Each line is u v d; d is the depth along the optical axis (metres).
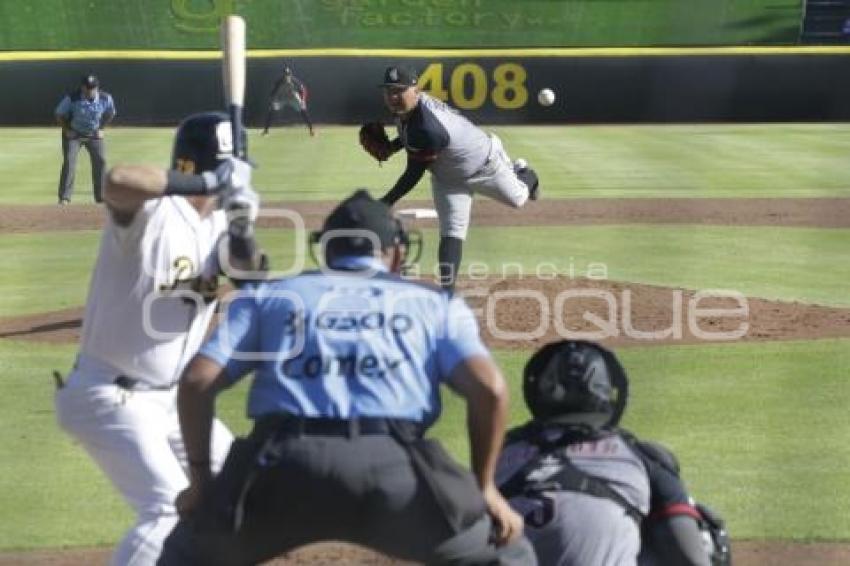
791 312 42.53
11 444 29.73
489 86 125.81
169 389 18.22
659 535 15.65
